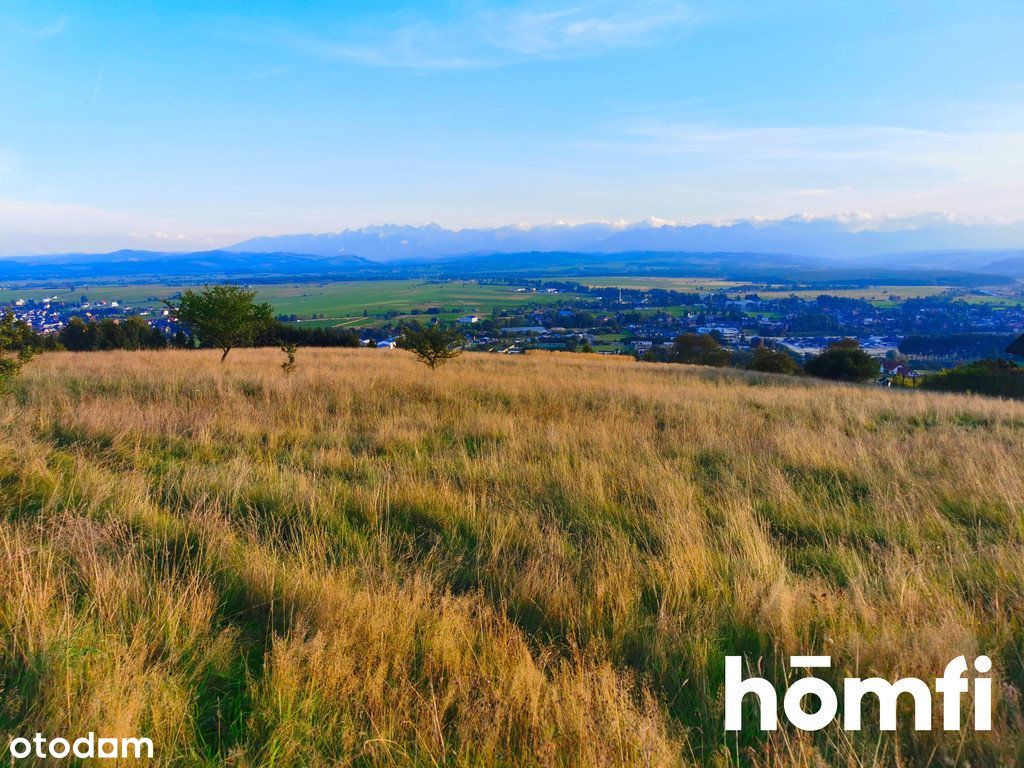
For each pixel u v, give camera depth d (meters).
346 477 5.85
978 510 4.99
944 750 2.28
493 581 3.68
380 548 3.99
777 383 19.73
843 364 29.53
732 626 3.16
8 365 7.34
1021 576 3.64
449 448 6.97
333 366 16.70
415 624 3.02
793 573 3.88
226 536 3.95
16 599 2.87
